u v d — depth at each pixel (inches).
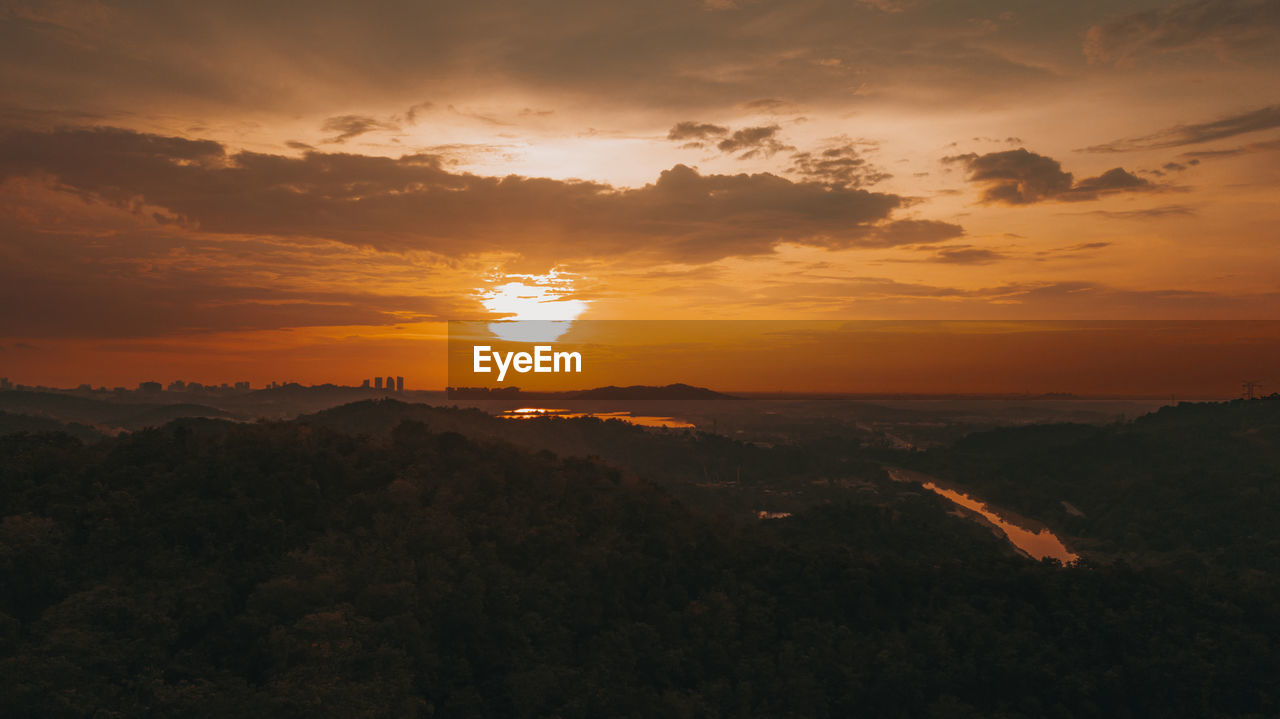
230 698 1843.0
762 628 2819.9
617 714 2279.8
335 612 2149.4
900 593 3157.0
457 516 2893.7
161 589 2126.0
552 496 3277.6
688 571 3085.6
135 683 1817.2
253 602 2210.9
